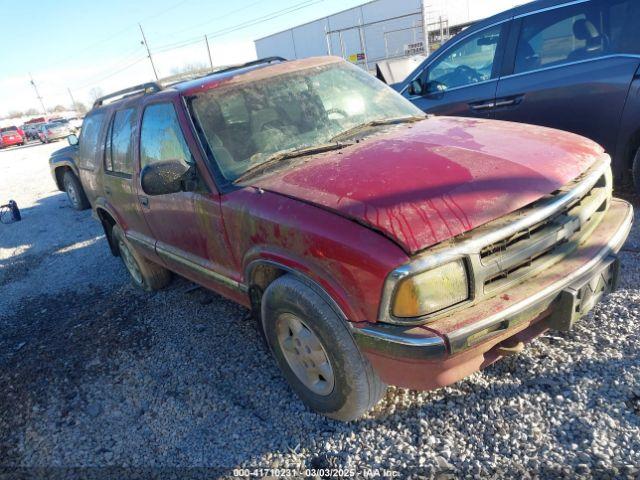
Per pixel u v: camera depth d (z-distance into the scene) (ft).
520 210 7.50
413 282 6.76
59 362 13.05
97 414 10.74
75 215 30.58
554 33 15.30
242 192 9.29
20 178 55.21
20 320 16.47
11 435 10.67
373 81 12.81
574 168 8.29
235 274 10.27
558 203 7.66
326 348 8.05
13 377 12.76
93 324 14.89
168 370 11.76
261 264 8.90
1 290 19.81
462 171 7.84
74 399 11.41
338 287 7.47
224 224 9.64
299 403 9.76
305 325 8.42
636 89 13.61
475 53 17.20
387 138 9.95
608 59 14.17
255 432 9.27
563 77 14.98
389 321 7.06
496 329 6.97
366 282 7.03
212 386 10.84
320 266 7.62
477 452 7.88
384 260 6.80
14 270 22.04
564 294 7.43
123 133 13.79
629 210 9.25
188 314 14.30
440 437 8.29
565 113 15.16
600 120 14.51
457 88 17.65
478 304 7.11
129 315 15.02
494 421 8.36
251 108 10.89
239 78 11.35
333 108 11.53
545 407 8.40
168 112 11.22
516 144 8.82
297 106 11.23
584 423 7.95
